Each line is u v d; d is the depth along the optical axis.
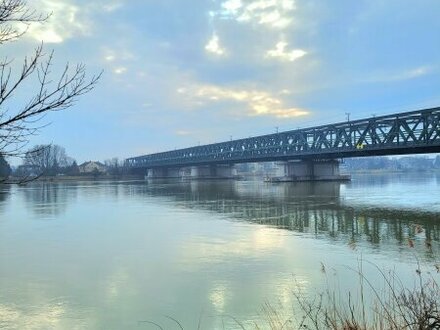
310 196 75.12
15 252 28.27
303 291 18.66
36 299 18.47
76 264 24.64
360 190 91.69
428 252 26.53
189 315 16.28
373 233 35.12
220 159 157.00
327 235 34.28
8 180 5.20
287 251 27.70
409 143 71.38
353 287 18.84
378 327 8.72
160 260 25.44
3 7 5.03
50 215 51.22
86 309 17.08
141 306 17.42
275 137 132.62
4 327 15.46
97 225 41.69
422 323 7.23
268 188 103.62
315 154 104.06
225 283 20.36
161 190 106.00
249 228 38.53
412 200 64.25
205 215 49.47
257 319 15.46
